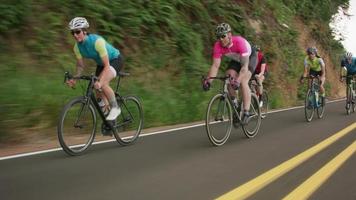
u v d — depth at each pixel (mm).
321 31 27766
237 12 16438
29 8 8914
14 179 4848
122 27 11000
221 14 15398
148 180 4918
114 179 4934
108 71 6367
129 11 11094
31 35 8852
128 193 4438
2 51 8203
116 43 10648
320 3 27594
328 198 4395
